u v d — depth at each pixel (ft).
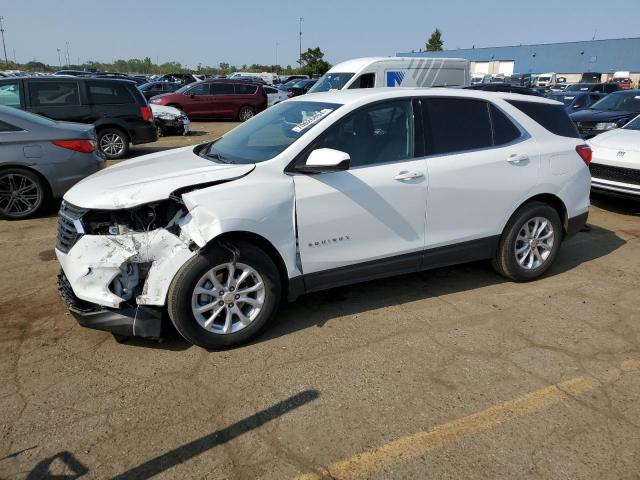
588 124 37.93
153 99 65.51
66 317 12.82
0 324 12.44
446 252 13.79
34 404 9.50
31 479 7.80
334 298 14.06
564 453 8.35
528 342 11.83
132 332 10.68
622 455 8.32
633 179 21.89
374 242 12.62
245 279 11.38
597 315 13.23
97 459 8.20
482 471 7.97
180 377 10.36
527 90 57.82
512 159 14.14
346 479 7.80
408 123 13.08
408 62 43.01
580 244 19.13
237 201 10.79
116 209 10.57
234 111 68.23
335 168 10.87
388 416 9.23
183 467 8.04
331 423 9.05
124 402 9.57
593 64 186.09
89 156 22.22
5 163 20.47
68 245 10.93
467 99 14.03
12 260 16.63
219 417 9.19
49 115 33.76
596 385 10.19
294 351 11.37
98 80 35.47
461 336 12.07
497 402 9.63
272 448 8.44
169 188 10.78
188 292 10.68
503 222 14.39
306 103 13.94
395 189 12.51
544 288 14.93
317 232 11.83
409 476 7.86
